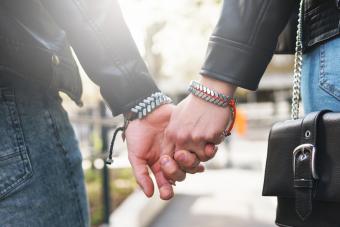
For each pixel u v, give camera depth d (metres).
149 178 1.69
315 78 1.44
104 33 1.51
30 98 1.38
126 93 1.56
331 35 1.39
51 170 1.39
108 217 5.03
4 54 1.33
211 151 1.61
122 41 1.55
